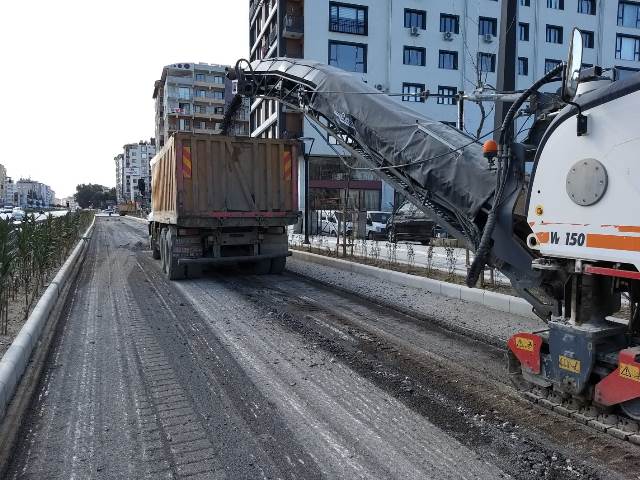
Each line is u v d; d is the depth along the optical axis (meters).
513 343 4.45
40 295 8.52
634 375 3.45
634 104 3.26
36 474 3.32
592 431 3.89
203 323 7.21
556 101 4.33
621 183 3.32
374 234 23.55
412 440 3.79
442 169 5.51
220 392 4.70
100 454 3.58
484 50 39.19
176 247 11.00
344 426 4.02
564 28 41.44
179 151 10.62
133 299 8.93
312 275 11.95
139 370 5.26
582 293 3.85
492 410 4.31
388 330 6.88
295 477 3.29
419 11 38.34
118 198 155.75
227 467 3.41
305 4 35.69
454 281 9.89
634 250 3.25
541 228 3.91
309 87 8.11
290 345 6.16
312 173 34.78
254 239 11.58
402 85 38.06
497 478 3.28
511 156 4.60
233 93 11.83
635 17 43.50
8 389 4.37
